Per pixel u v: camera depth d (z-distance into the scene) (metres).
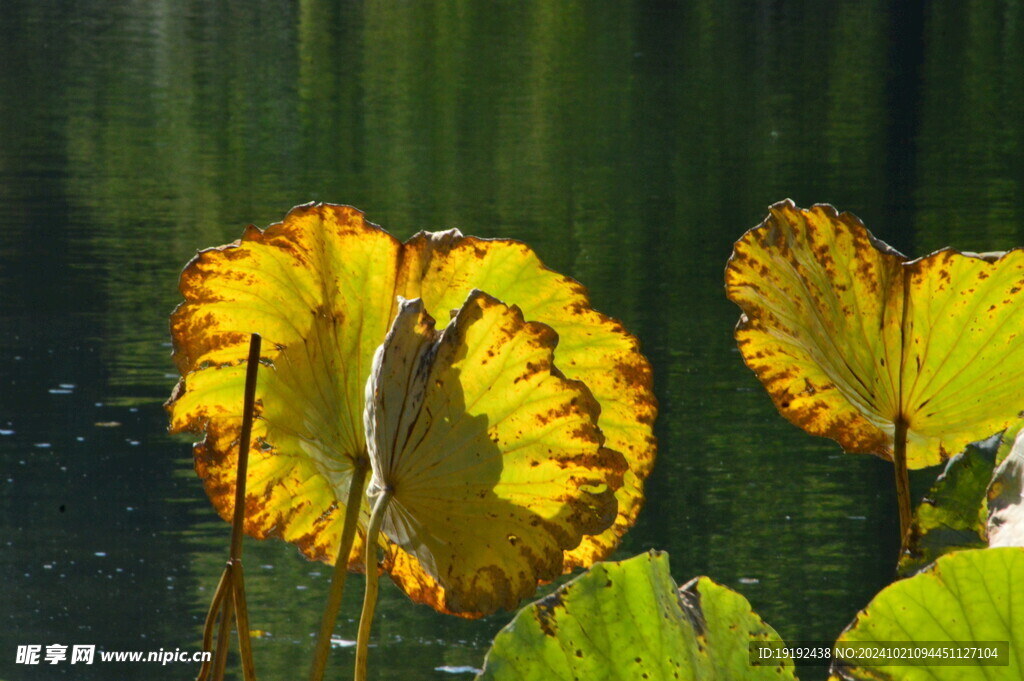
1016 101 34.62
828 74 38.88
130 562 9.66
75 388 13.61
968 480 0.93
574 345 1.20
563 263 19.81
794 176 26.42
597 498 1.02
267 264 1.14
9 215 21.94
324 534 1.18
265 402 1.16
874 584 9.05
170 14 48.59
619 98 36.06
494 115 34.00
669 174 27.02
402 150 29.66
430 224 22.61
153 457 11.96
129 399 13.34
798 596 8.89
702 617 0.74
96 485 11.30
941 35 44.62
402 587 1.17
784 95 36.12
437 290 1.16
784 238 1.24
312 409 1.16
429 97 36.22
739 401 13.73
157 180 25.52
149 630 8.45
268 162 27.88
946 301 1.21
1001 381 1.21
